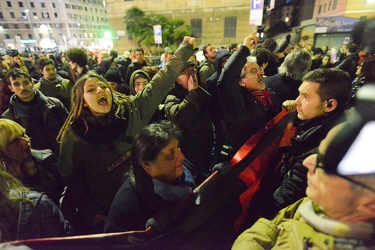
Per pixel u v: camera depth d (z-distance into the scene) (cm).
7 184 88
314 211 48
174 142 99
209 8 1816
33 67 522
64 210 152
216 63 296
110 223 101
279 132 130
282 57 444
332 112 96
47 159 146
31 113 209
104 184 142
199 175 165
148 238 83
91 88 125
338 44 1027
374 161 35
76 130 131
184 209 93
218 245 102
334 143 38
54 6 4959
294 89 183
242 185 112
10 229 83
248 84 155
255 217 116
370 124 34
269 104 165
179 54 158
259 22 448
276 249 57
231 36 1838
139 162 98
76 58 360
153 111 158
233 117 155
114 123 136
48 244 73
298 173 98
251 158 118
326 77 95
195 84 169
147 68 317
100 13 6406
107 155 136
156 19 1909
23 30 4703
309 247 45
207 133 185
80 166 138
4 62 506
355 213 39
